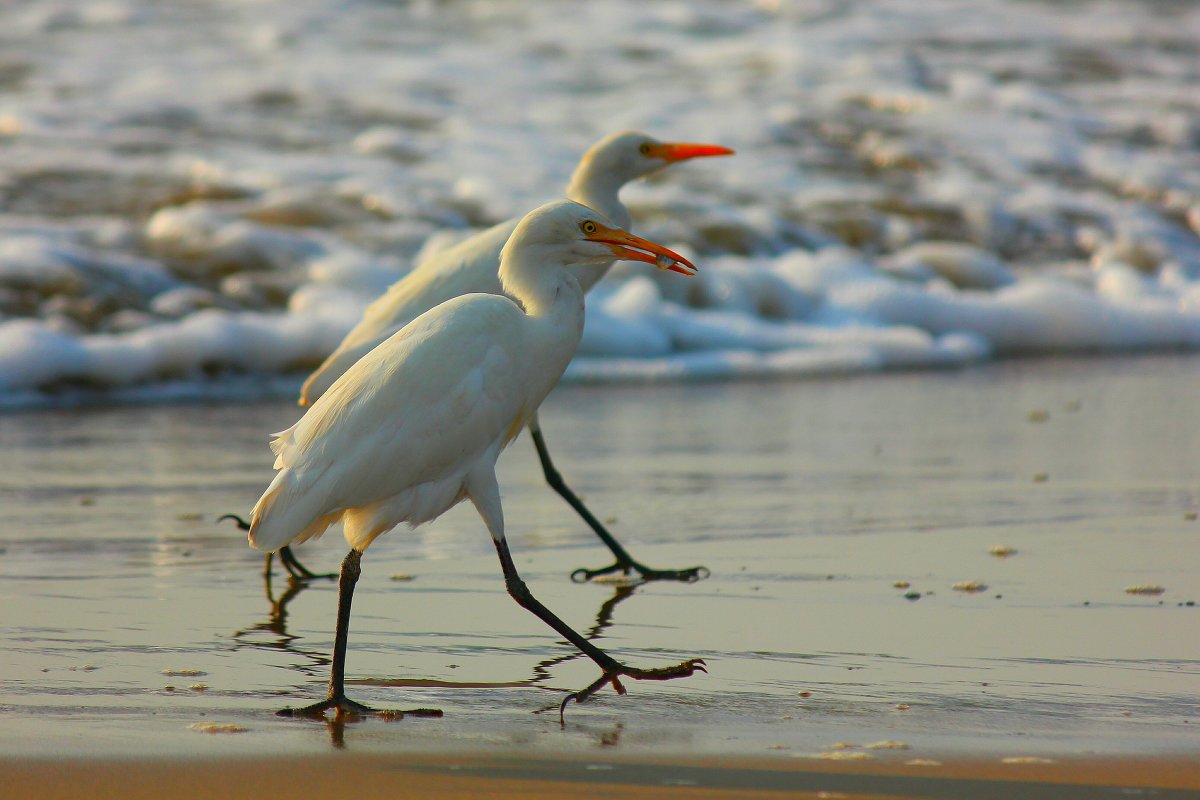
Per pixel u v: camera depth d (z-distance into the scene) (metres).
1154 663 6.39
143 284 16.78
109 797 4.66
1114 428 13.12
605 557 8.73
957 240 20.97
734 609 7.48
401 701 5.98
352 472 5.87
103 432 12.82
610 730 5.53
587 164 10.67
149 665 6.46
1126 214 22.25
